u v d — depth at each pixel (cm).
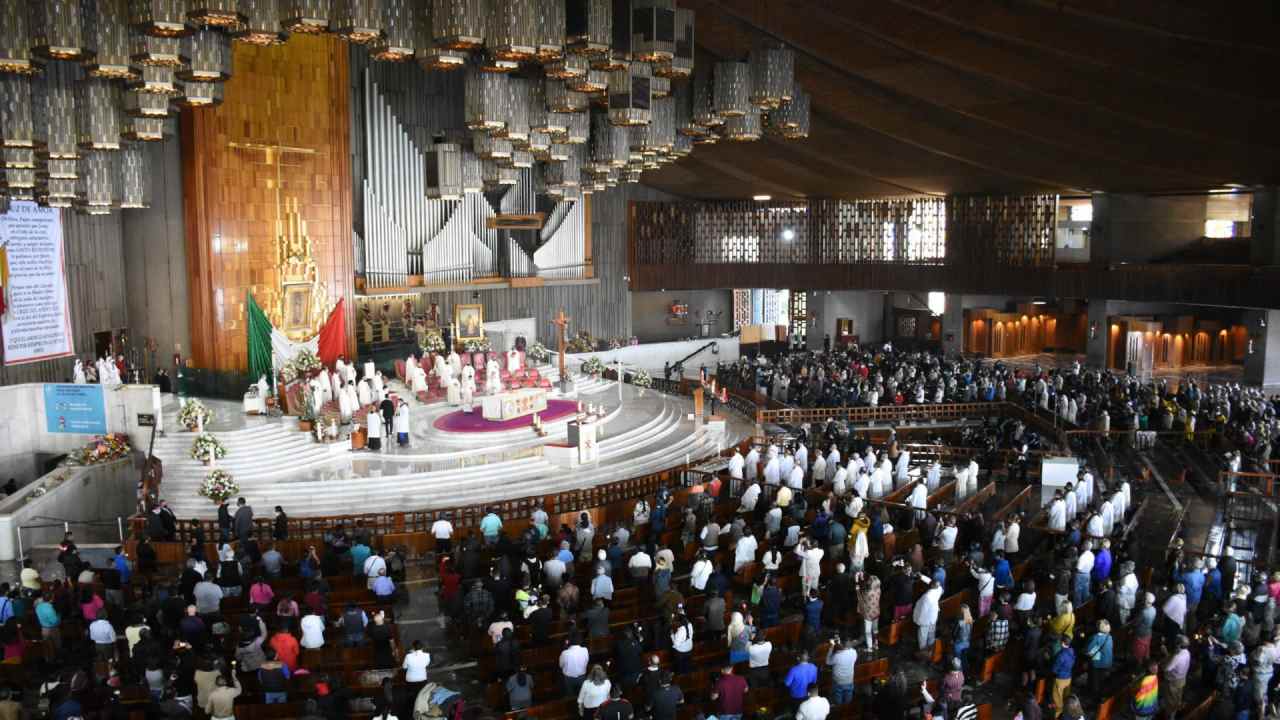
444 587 1759
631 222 4778
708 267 4844
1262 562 2006
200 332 3177
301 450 2589
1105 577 1783
